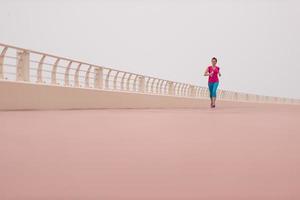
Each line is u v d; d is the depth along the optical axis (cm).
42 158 458
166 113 1479
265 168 403
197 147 554
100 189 318
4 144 567
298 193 302
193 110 1878
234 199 287
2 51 1372
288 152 511
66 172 383
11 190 313
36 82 1562
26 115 1159
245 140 634
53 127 811
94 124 898
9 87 1359
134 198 291
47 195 299
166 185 331
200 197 293
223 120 1093
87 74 1909
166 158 464
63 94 1638
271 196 294
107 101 1980
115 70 2150
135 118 1137
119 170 394
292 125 929
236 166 415
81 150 520
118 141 611
